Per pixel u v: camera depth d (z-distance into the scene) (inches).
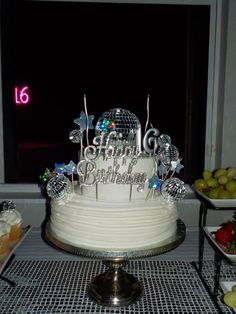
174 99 75.1
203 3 69.1
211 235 44.4
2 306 38.0
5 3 68.6
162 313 37.1
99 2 69.7
